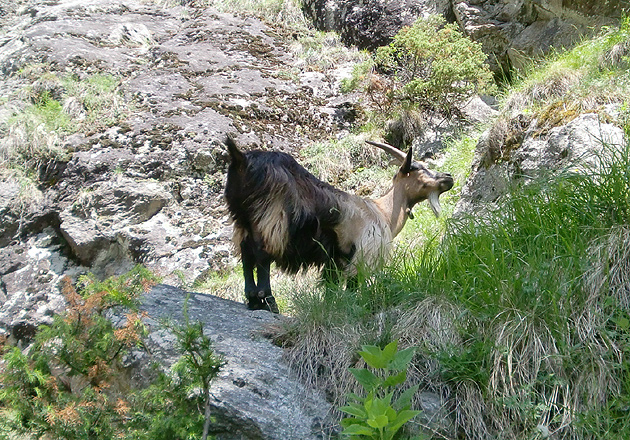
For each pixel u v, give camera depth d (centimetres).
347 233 476
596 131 551
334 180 785
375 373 386
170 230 710
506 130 636
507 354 388
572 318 401
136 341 372
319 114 860
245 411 370
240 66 912
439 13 946
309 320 418
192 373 351
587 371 379
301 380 390
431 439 370
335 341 406
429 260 457
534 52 862
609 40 694
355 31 986
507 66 906
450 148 789
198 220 722
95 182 738
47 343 407
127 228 707
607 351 383
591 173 472
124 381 403
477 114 845
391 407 329
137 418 346
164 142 773
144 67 910
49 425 345
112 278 391
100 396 355
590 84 625
